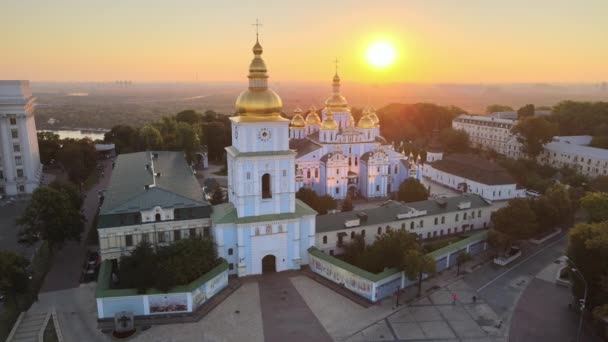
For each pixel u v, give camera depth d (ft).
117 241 295.28
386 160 513.04
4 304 272.31
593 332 252.01
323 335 243.81
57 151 621.72
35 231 319.27
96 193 519.60
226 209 311.88
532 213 350.02
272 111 300.81
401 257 289.33
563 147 635.66
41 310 266.57
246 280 300.81
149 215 298.97
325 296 282.77
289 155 300.81
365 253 315.37
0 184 501.15
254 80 301.22
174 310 260.01
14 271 257.34
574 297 277.85
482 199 424.46
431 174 618.44
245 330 247.09
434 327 253.24
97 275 307.37
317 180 518.78
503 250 361.30
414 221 380.17
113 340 238.27
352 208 435.12
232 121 309.63
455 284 306.14
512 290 299.38
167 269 259.80
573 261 269.23
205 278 271.49
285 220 304.91
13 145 497.87
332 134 515.91
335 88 576.20
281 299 278.46
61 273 313.12
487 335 247.29
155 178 351.67
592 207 366.63
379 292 277.64
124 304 254.88
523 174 572.92
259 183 300.20
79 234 342.64
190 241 285.43
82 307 270.05
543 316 268.62
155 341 237.04
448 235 402.11
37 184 511.81
